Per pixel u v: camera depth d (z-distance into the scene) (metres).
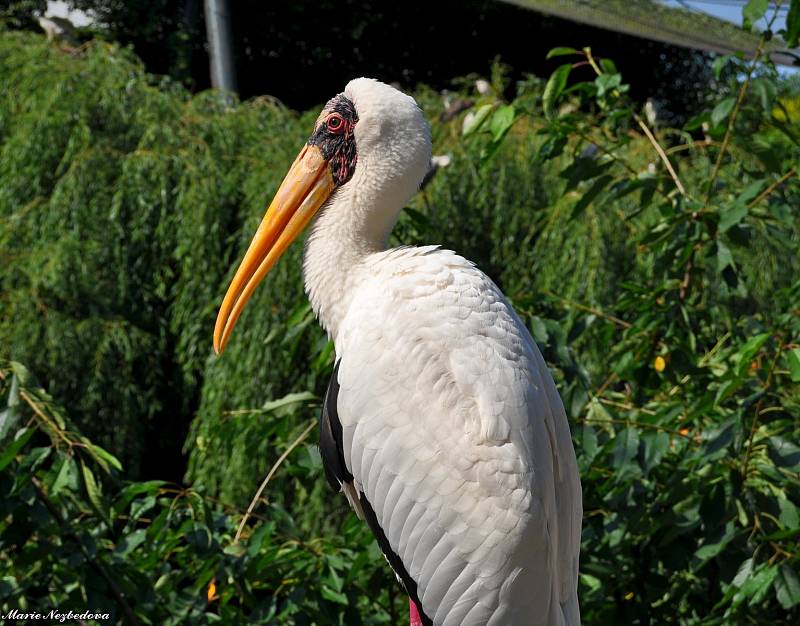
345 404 3.49
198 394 10.84
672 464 4.88
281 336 7.98
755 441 4.63
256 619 4.58
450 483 3.26
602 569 4.62
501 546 3.17
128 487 4.69
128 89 10.74
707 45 11.41
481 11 21.58
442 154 10.80
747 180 7.34
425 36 21.81
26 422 4.45
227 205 10.35
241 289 3.99
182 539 5.21
